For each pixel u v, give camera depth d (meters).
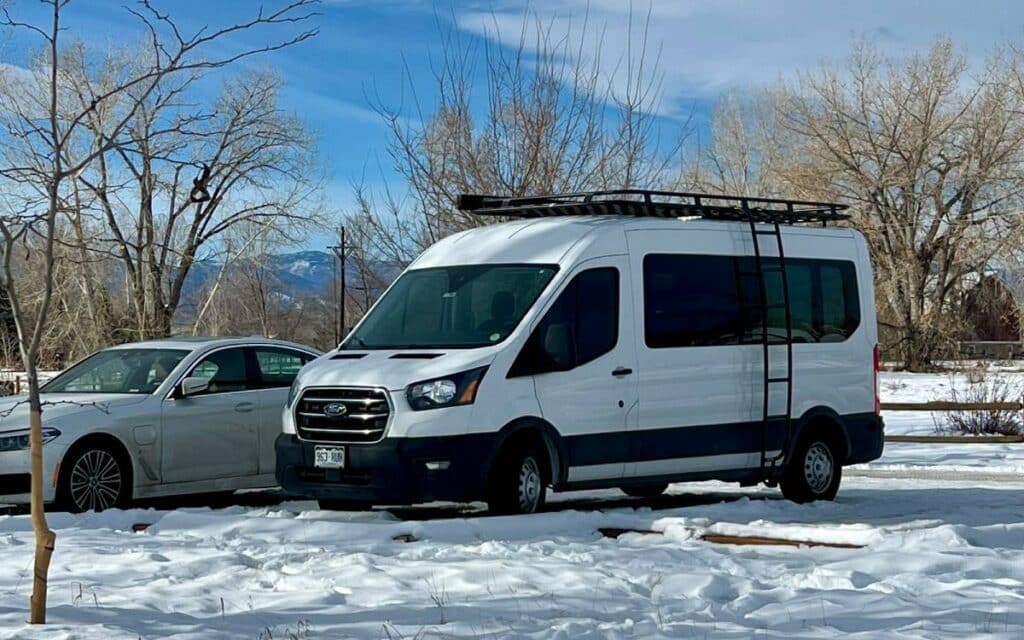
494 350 10.77
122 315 26.78
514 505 10.76
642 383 11.60
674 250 12.09
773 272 12.84
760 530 9.87
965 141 55.38
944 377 47.16
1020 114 54.34
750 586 7.73
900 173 55.56
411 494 10.35
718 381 12.17
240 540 9.57
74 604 7.30
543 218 12.45
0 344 31.94
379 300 12.08
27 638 6.23
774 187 56.75
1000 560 8.46
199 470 12.56
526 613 6.96
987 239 55.19
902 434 22.84
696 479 12.06
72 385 13.01
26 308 26.05
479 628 6.53
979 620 6.61
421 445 10.36
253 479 13.04
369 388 10.59
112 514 10.77
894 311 58.16
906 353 56.22
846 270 13.55
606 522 10.30
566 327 11.10
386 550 9.11
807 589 7.59
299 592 7.62
